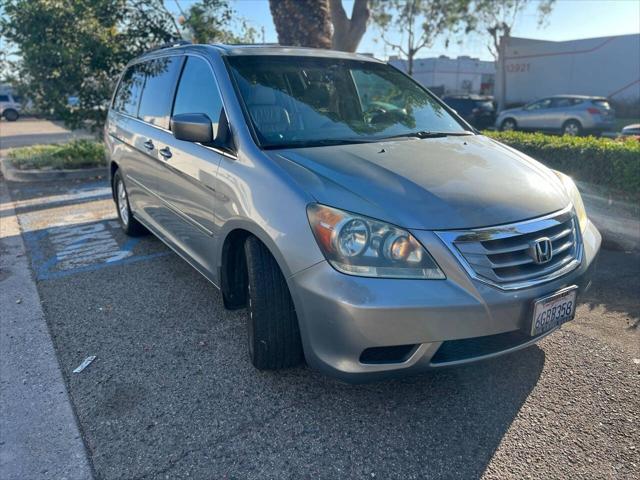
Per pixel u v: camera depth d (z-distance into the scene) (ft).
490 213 8.09
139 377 9.77
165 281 14.34
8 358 10.43
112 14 30.83
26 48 29.91
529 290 8.00
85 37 30.14
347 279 7.53
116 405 8.94
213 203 10.28
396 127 11.71
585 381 9.63
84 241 18.04
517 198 8.62
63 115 32.32
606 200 19.81
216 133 10.71
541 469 7.54
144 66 16.43
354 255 7.59
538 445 8.01
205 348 10.80
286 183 8.45
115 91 19.13
